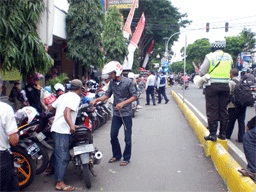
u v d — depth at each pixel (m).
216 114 6.43
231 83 7.51
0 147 3.57
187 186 5.00
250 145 4.57
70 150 5.64
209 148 6.54
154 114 13.57
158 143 7.91
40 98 6.95
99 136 8.90
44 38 6.70
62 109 5.05
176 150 7.20
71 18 12.99
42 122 6.20
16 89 7.57
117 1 26.73
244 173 4.41
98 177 5.47
